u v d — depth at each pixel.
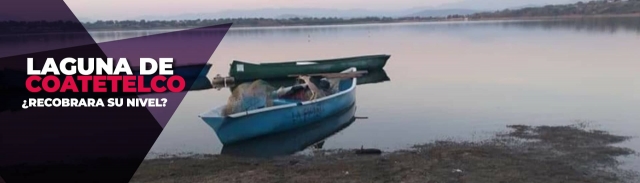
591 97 17.73
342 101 15.68
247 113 12.27
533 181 8.55
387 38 70.31
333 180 8.70
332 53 43.56
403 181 8.56
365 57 28.42
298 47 53.16
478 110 15.85
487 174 8.89
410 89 21.42
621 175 8.93
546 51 39.16
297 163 10.03
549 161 9.73
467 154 10.14
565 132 12.27
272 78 25.72
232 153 11.29
